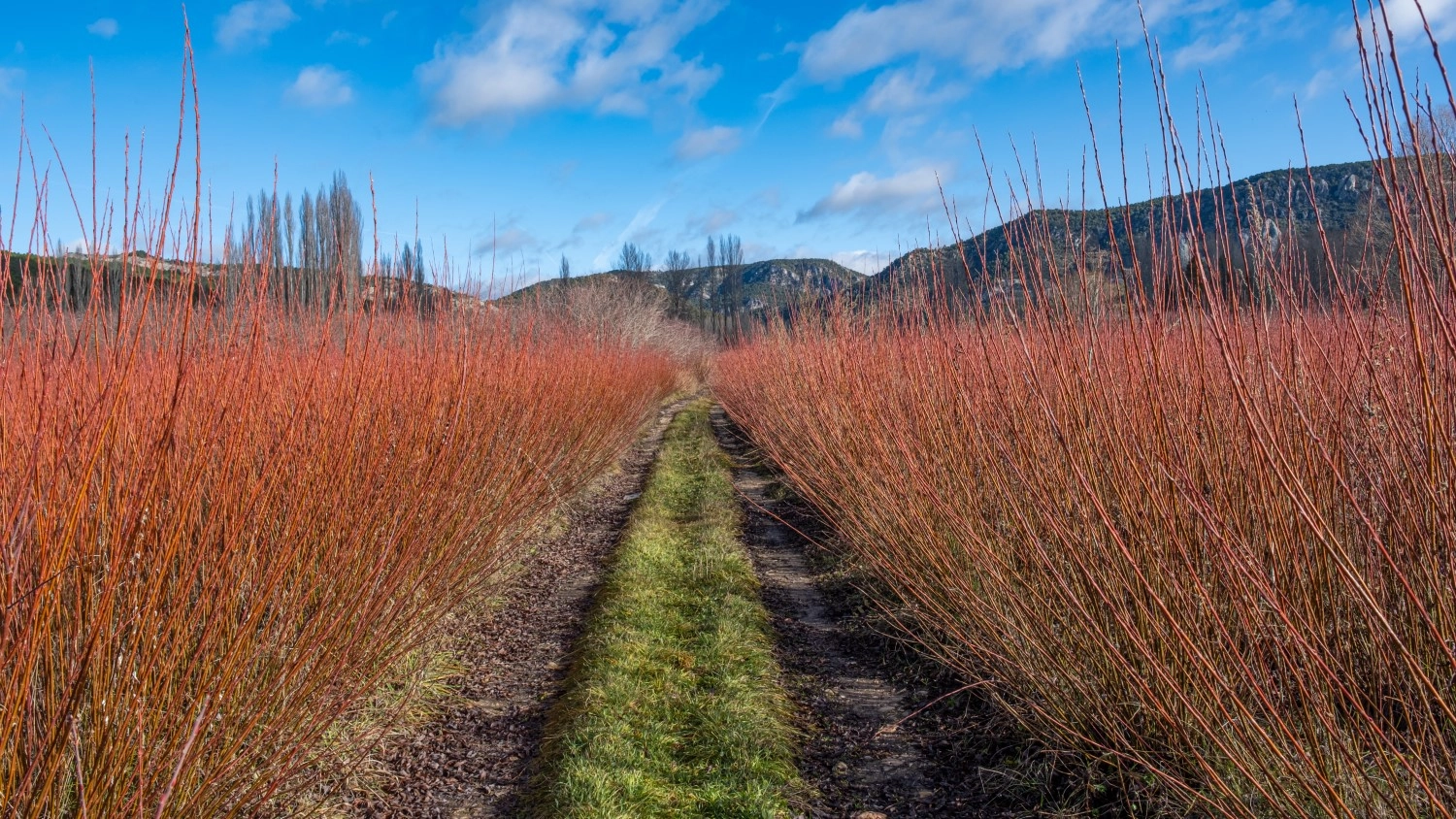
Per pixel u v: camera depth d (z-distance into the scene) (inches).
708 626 197.0
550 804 120.4
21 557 68.2
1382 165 62.8
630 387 515.8
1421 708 84.1
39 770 67.6
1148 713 104.5
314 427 115.3
